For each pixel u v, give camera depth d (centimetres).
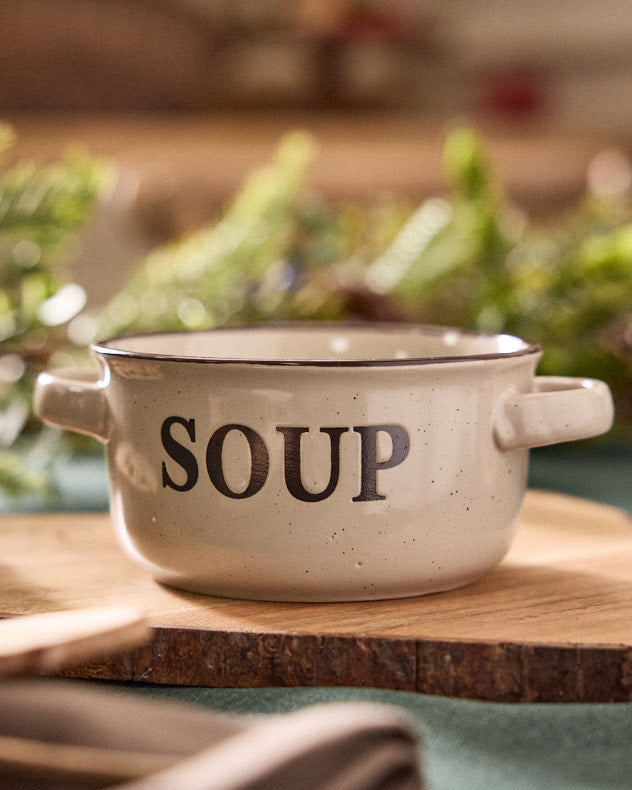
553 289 89
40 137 162
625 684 55
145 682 56
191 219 139
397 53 199
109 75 209
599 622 57
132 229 136
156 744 45
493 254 95
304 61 189
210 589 59
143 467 58
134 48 209
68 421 61
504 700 55
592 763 51
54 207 74
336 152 169
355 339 67
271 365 56
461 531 58
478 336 64
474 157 97
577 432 59
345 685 55
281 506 57
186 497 58
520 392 59
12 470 73
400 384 57
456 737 52
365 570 57
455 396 57
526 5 312
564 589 60
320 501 57
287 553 57
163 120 215
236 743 43
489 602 59
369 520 57
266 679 56
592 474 84
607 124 314
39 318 76
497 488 59
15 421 77
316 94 190
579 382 61
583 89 318
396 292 94
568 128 278
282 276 86
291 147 87
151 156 153
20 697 45
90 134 169
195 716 45
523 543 66
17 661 48
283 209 85
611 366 88
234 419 57
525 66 318
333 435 56
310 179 164
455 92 307
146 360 57
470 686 55
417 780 44
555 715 53
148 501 58
